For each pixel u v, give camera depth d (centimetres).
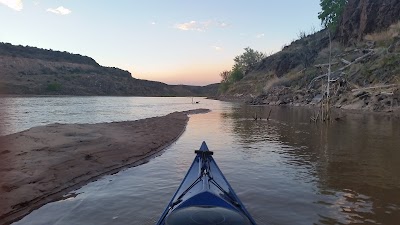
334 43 8725
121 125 2722
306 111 4844
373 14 7312
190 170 945
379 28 7044
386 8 7069
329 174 1273
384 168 1355
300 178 1223
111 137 1972
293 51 10862
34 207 930
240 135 2447
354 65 5794
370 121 3122
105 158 1483
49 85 17125
